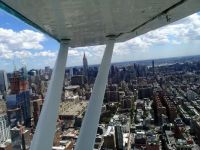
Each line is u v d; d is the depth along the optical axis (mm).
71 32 6188
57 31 5945
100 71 7047
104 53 7160
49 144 5680
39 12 4352
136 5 4332
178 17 5215
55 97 6242
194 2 4277
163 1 4227
